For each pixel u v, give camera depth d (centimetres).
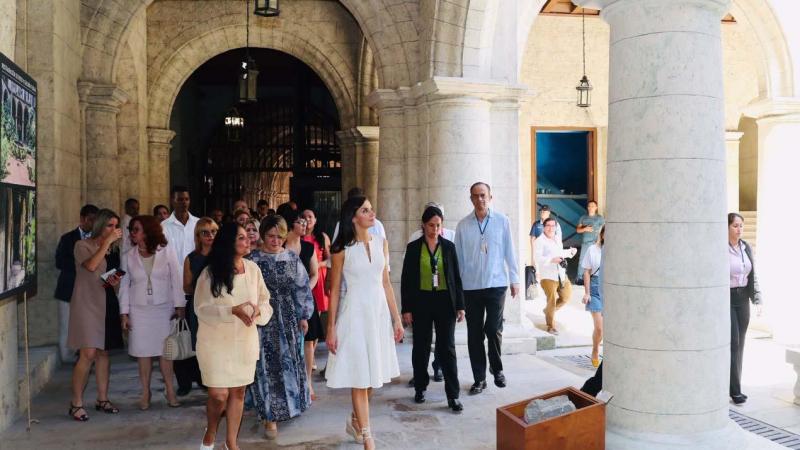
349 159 1377
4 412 499
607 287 428
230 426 436
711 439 397
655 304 400
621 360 414
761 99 923
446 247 552
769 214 924
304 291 505
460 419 525
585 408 404
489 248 595
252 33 1315
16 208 493
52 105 719
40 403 575
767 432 540
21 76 505
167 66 1283
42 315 713
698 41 400
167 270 543
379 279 446
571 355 822
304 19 1325
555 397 417
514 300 808
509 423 403
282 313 495
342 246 438
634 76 407
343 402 572
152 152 1284
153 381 653
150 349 541
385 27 838
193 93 1753
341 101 1365
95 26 855
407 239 850
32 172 539
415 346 564
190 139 1731
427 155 807
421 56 823
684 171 397
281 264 495
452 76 782
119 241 703
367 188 1348
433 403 567
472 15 765
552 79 1423
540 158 1480
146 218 538
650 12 402
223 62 1639
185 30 1281
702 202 399
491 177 822
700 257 399
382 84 858
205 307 413
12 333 518
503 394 593
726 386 412
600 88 1435
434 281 547
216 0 1288
